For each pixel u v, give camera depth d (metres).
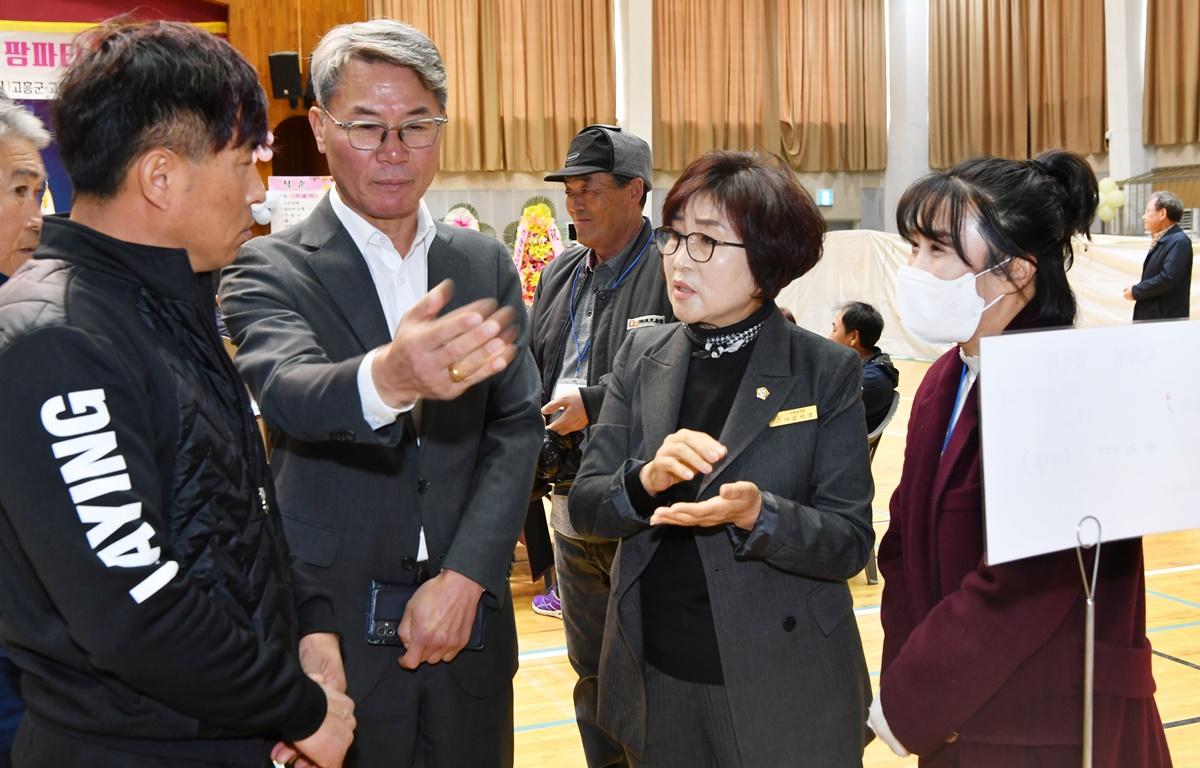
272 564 1.28
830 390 1.67
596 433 1.82
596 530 1.72
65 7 5.73
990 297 1.48
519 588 4.93
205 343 1.25
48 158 4.62
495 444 1.79
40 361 1.05
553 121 12.98
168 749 1.18
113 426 1.07
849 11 14.64
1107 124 12.94
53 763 1.16
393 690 1.67
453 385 1.19
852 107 14.78
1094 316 9.66
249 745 1.26
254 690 1.17
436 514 1.70
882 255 12.40
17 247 1.86
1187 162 12.14
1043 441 1.14
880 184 15.37
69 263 1.15
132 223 1.18
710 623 1.66
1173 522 1.21
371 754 1.67
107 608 1.05
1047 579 1.34
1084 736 1.27
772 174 1.65
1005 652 1.35
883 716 1.46
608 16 13.15
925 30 14.98
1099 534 1.17
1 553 1.14
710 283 1.65
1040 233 1.45
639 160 2.57
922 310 1.49
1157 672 3.67
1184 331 1.21
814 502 1.67
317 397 1.33
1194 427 1.22
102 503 1.05
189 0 6.27
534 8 12.75
